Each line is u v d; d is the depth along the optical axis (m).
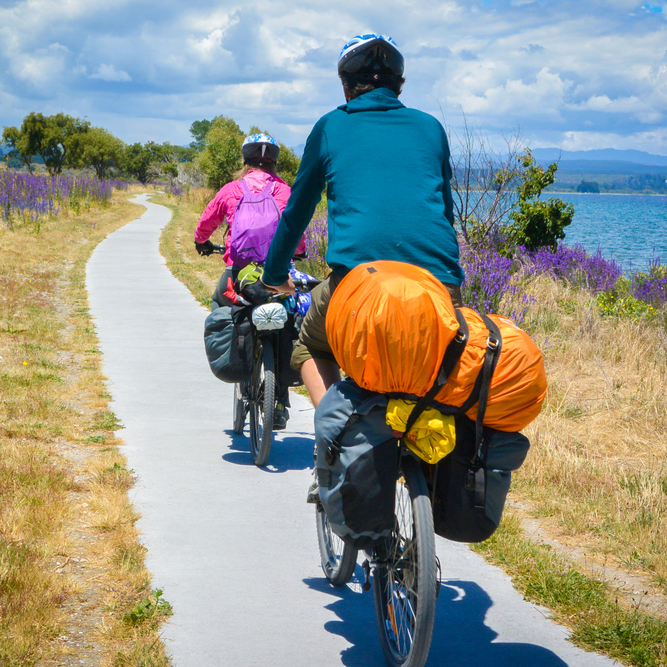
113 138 87.88
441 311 2.36
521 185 14.75
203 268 17.97
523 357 2.43
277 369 5.09
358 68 2.91
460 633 3.17
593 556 4.00
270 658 2.95
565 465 5.30
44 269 16.19
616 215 93.38
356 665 2.93
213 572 3.67
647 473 5.29
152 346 9.38
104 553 3.78
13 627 3.00
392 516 2.54
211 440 5.88
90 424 6.11
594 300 11.02
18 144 81.19
